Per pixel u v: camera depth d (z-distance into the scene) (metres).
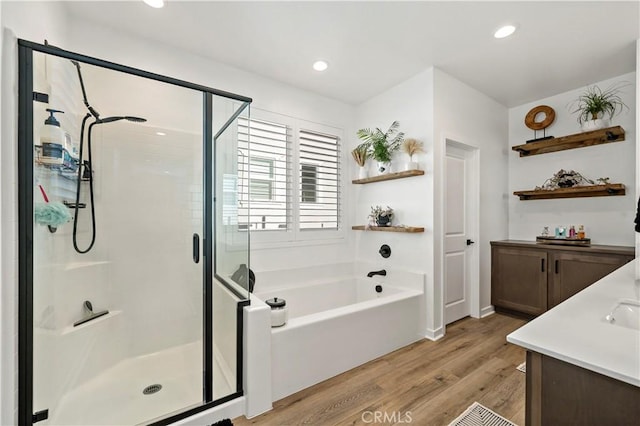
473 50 2.54
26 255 1.30
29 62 1.29
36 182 1.41
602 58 2.65
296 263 3.25
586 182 3.21
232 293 1.93
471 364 2.31
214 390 1.81
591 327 0.94
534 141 3.43
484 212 3.48
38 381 1.44
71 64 1.83
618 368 0.68
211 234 2.11
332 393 1.94
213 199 2.14
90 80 2.10
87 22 2.12
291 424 1.66
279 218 3.14
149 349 2.30
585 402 0.75
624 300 1.23
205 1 1.94
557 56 2.63
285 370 1.90
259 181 2.99
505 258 3.41
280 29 2.25
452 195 3.24
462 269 3.36
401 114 3.15
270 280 3.02
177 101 2.43
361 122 3.68
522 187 3.74
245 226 1.99
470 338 2.82
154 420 1.61
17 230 1.26
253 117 2.93
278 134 3.10
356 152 3.52
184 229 2.47
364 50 2.54
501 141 3.72
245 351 1.75
